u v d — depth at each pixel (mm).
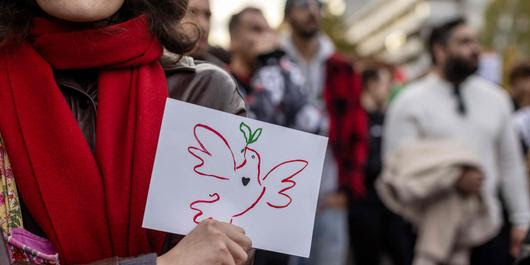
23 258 1641
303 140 1747
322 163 1751
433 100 5172
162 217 1674
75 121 1693
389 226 6180
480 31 43375
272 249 1729
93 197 1668
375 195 6270
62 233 1653
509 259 5176
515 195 5195
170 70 1823
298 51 5410
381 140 6453
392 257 6230
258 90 4637
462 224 4910
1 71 1706
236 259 1634
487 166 5121
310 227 1745
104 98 1726
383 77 7109
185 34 1871
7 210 1653
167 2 1854
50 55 1725
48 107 1681
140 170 1688
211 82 1835
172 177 1678
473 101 5180
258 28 4945
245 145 1719
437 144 5043
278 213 1732
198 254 1609
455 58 5113
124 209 1684
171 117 1679
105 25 1793
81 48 1713
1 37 1701
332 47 5551
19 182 1670
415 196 4891
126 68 1758
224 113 1709
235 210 1714
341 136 5344
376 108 6949
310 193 1748
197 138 1692
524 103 6652
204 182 1696
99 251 1676
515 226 5195
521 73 6641
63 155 1667
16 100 1686
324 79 5426
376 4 74188
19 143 1670
